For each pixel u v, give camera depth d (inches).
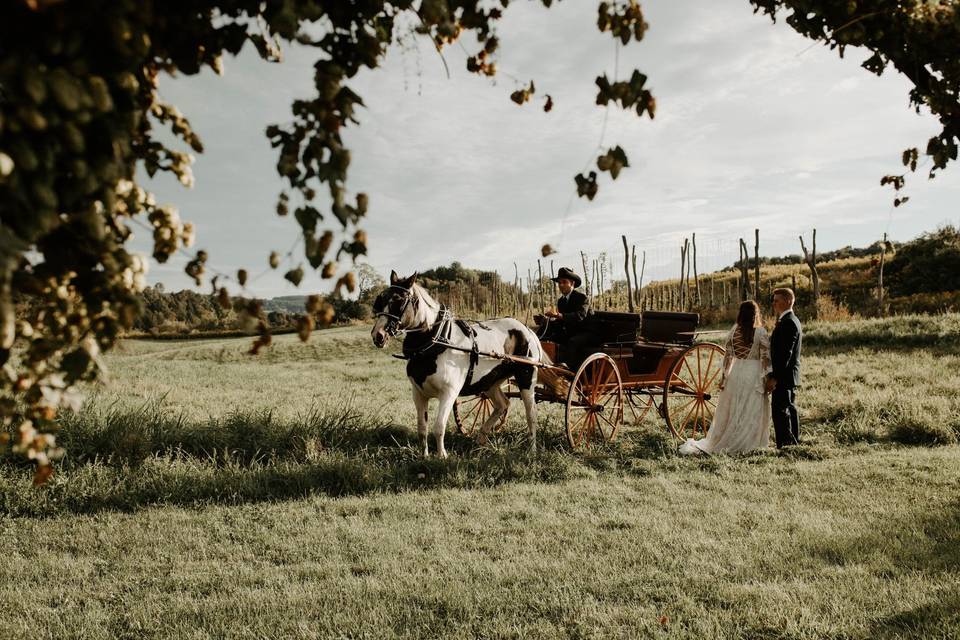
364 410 456.1
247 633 149.1
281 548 207.5
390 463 307.7
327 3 79.4
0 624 154.0
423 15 84.0
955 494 242.5
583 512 237.0
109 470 275.4
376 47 80.2
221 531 221.6
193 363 856.9
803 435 362.3
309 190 78.7
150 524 229.8
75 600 170.7
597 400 350.6
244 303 82.0
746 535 209.8
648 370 371.9
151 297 2194.9
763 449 328.5
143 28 64.1
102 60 63.6
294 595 169.2
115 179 65.1
